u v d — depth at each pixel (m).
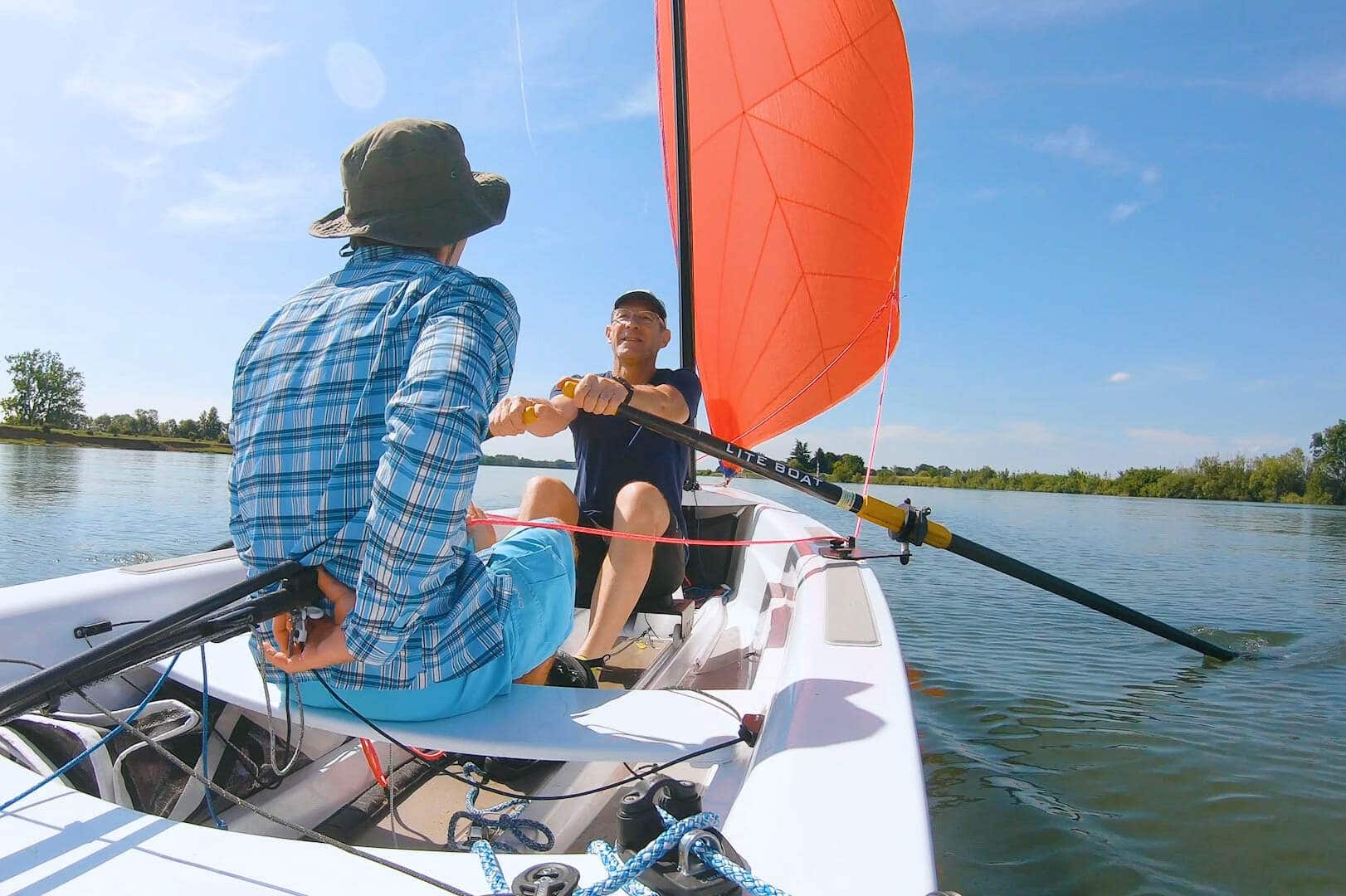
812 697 1.15
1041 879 1.92
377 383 1.07
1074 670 3.79
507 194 1.29
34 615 1.53
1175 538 11.89
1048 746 2.79
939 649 4.20
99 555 6.75
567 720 1.22
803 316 3.69
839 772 0.90
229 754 1.43
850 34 3.36
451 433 0.97
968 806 2.32
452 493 0.98
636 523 2.01
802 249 3.63
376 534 0.95
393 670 1.13
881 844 0.75
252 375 1.16
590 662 1.88
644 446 2.40
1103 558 8.66
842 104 3.44
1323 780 2.50
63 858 0.69
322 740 1.55
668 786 0.79
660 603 2.38
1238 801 2.35
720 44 3.68
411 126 1.17
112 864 0.68
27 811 0.77
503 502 4.01
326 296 1.16
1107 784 2.47
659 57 4.01
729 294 3.86
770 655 1.83
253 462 1.10
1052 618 5.01
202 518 9.24
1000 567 2.92
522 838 1.07
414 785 1.45
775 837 0.77
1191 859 2.02
